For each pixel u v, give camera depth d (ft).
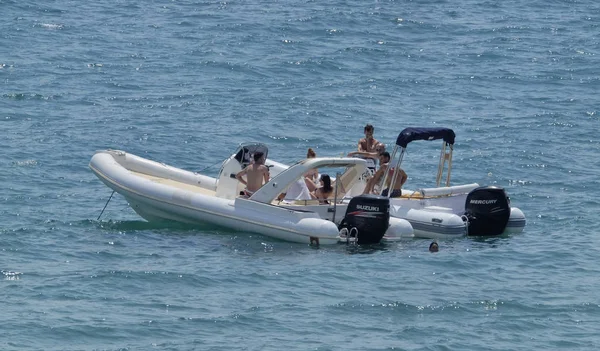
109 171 244.22
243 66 451.12
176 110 375.04
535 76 454.81
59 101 380.78
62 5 588.91
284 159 321.32
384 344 161.48
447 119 377.09
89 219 241.35
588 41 536.42
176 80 425.28
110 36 512.63
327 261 207.21
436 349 160.25
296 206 228.02
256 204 225.76
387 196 237.25
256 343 160.35
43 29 520.83
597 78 452.76
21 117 354.54
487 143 341.00
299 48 494.59
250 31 530.68
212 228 231.50
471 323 172.86
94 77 423.64
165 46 492.54
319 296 184.03
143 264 201.16
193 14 577.43
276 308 176.65
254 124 359.25
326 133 353.10
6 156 300.81
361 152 249.55
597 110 394.52
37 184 274.16
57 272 194.08
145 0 620.49
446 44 520.83
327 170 298.97
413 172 305.53
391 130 359.25
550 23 583.58
